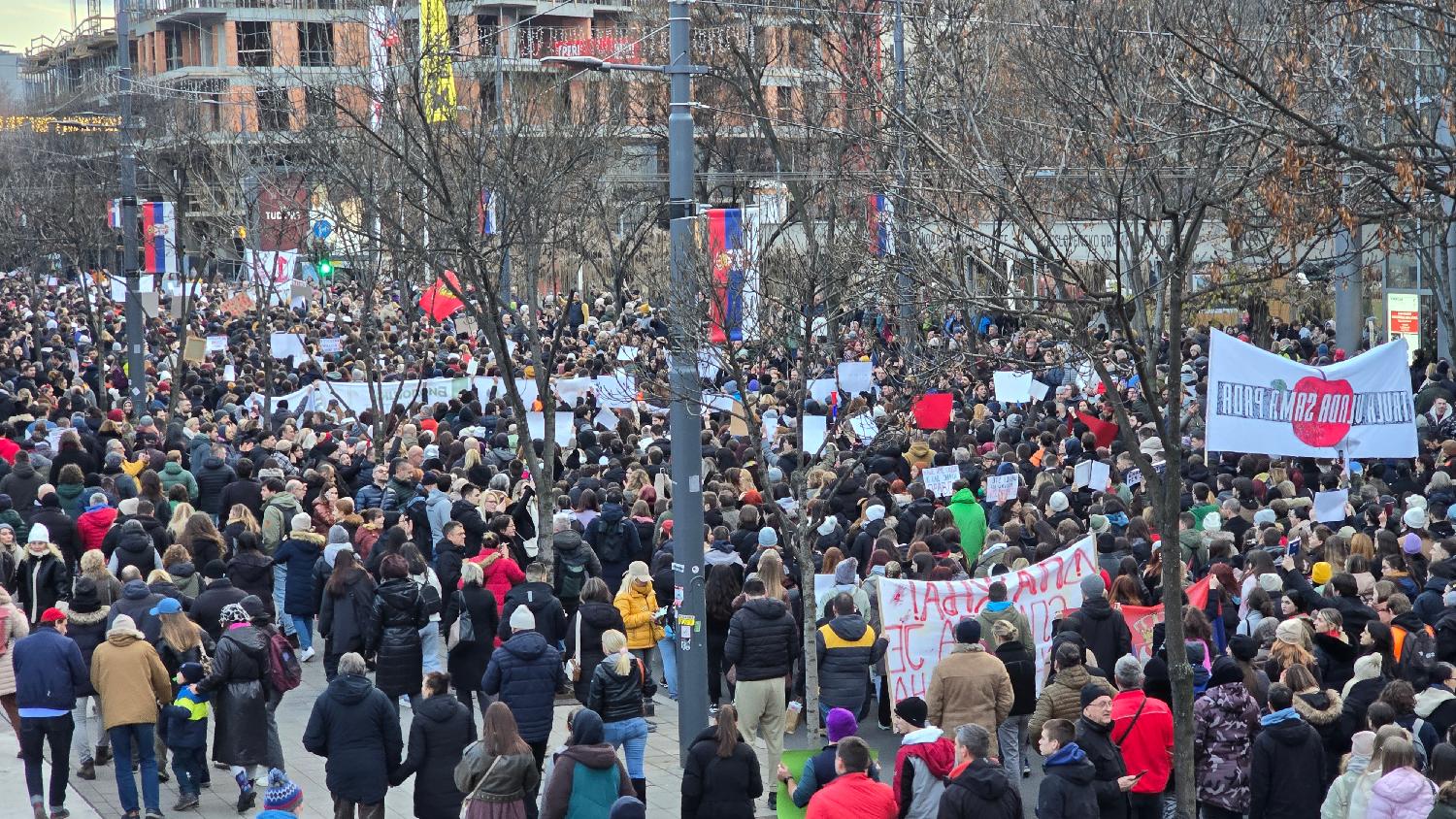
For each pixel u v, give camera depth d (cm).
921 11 3419
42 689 1759
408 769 1625
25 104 11488
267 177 5028
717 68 4438
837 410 2980
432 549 2556
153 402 4091
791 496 2558
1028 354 3841
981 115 2333
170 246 4734
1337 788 1463
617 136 3922
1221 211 1902
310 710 2255
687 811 1520
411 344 4647
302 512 2495
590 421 3634
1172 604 1529
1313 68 1684
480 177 2588
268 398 3916
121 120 4038
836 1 3881
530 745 1783
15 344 5309
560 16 8988
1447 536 2286
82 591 1908
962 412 3734
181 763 1828
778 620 1891
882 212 2397
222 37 11488
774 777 1900
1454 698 1620
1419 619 1838
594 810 1439
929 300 1970
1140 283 1906
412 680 1978
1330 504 2417
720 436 3250
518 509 2628
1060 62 2477
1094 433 3066
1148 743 1564
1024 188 1994
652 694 2058
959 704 1672
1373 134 1730
